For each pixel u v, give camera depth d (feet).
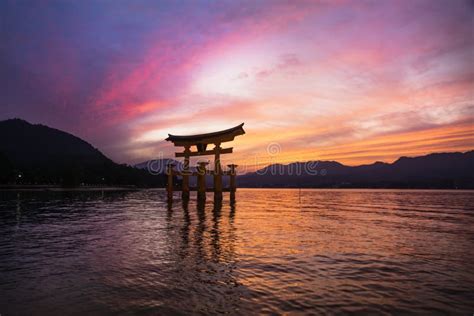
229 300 19.42
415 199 190.19
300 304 18.86
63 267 27.07
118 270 26.02
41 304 18.88
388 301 19.48
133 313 17.54
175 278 23.77
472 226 55.77
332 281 23.25
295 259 29.71
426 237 43.16
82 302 19.15
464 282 23.22
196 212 79.61
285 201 158.20
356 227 53.42
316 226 54.34
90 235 44.52
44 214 78.64
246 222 59.26
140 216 71.72
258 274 24.86
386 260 29.58
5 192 246.68
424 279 23.89
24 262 28.86
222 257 30.42
